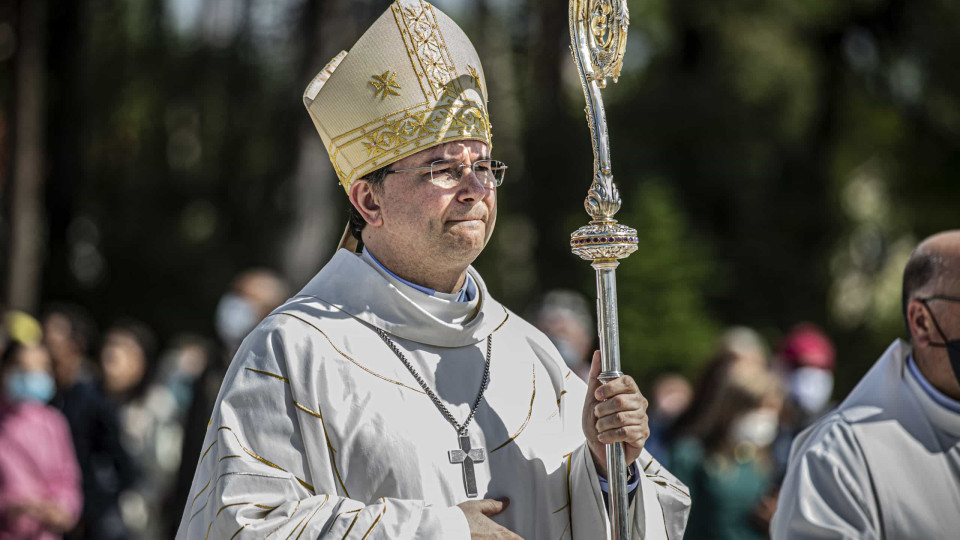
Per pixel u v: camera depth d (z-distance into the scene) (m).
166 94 60.78
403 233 9.39
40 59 56.38
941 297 11.42
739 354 18.28
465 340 9.59
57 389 26.70
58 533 21.84
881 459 11.25
